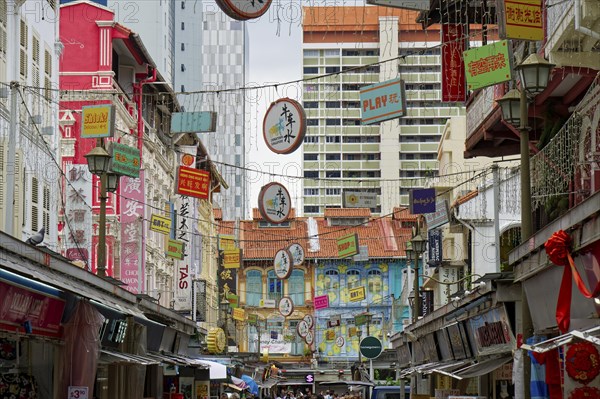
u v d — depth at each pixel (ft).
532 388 58.08
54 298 65.36
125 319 87.56
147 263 170.91
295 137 73.61
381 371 234.58
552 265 53.16
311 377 270.87
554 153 79.00
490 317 79.51
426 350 124.57
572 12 66.95
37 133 96.17
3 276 54.44
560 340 42.70
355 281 311.88
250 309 313.53
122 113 154.61
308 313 312.29
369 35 367.45
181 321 120.47
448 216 117.80
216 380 160.04
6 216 82.02
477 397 76.69
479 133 100.68
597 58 73.05
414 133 409.28
